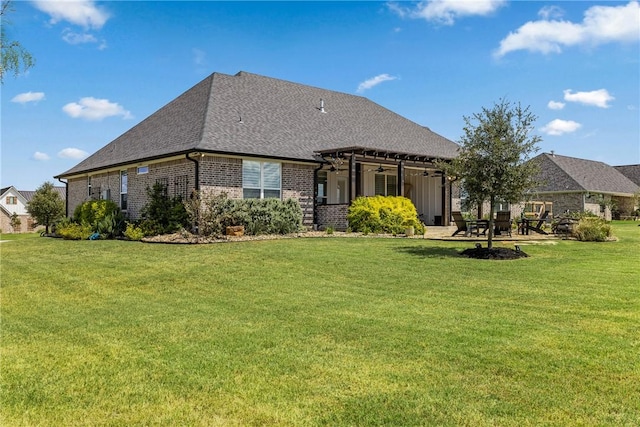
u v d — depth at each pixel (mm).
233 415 3830
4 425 3738
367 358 5070
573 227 17781
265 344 5613
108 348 5652
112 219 20750
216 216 16953
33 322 7074
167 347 5617
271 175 19859
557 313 6742
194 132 19188
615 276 9531
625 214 46125
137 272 11203
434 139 29125
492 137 12195
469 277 9672
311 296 8227
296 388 4332
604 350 5156
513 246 14531
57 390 4410
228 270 10883
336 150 20062
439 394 4145
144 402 4113
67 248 17172
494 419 3670
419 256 12445
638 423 3578
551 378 4438
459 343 5477
